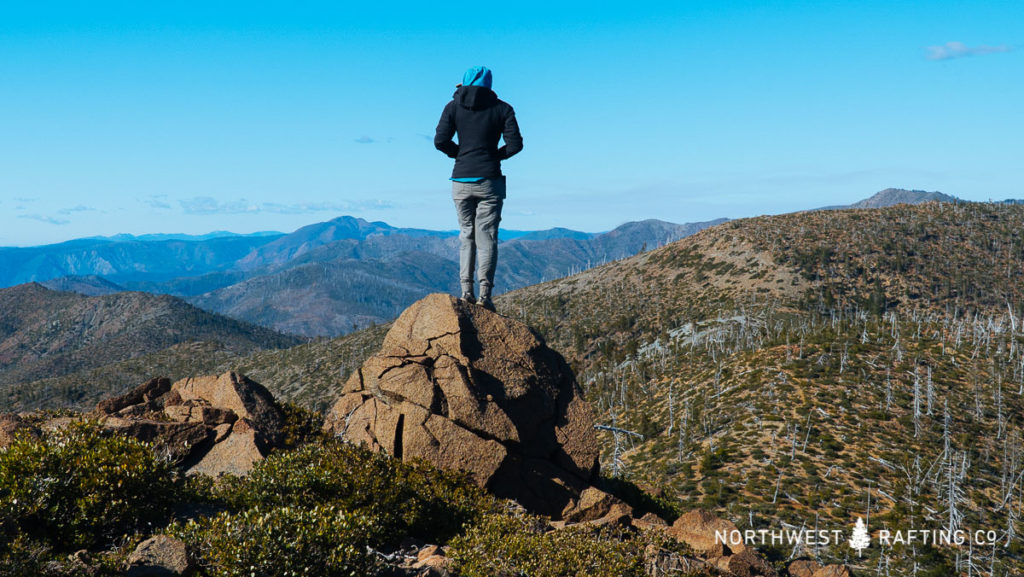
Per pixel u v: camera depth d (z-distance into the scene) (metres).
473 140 11.29
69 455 7.79
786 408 123.44
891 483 96.31
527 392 11.12
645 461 118.00
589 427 11.50
